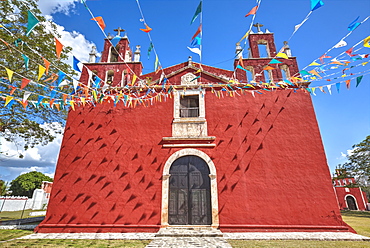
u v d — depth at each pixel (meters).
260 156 10.66
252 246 7.49
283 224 9.55
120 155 11.11
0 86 10.12
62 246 7.57
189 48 6.16
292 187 10.08
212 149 10.93
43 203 28.52
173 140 11.23
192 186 10.45
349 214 23.69
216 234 8.89
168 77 12.70
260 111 11.52
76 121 11.88
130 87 11.93
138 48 13.91
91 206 10.20
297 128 11.07
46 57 11.02
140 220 9.89
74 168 10.91
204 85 11.58
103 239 8.71
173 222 9.94
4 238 8.66
